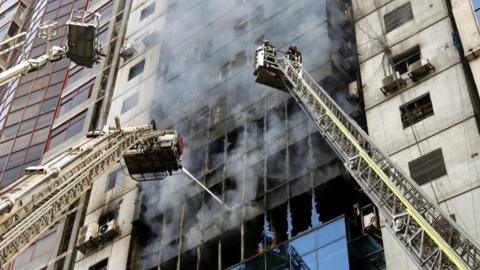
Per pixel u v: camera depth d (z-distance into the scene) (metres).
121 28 58.69
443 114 27.45
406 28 32.28
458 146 25.97
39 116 60.53
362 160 20.95
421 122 27.91
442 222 18.33
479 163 24.94
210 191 35.94
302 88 25.94
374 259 26.48
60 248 45.19
